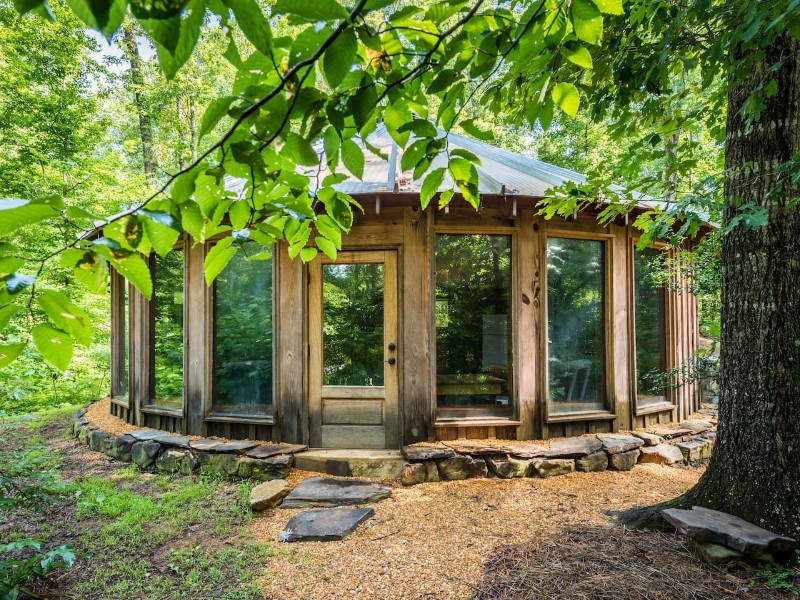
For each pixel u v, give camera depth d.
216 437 4.72
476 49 1.07
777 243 2.54
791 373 2.52
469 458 3.99
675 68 2.89
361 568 2.57
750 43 2.12
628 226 4.94
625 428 4.85
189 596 2.38
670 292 5.34
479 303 4.53
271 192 1.19
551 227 4.61
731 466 2.69
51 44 8.77
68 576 2.61
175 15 0.58
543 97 1.30
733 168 2.61
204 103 12.79
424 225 4.40
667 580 2.21
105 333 9.44
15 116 8.26
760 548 2.25
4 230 0.63
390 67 0.99
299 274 4.51
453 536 2.90
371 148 1.13
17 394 3.63
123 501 3.61
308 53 0.80
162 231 0.86
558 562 2.44
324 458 4.08
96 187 8.92
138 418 5.40
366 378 4.46
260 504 3.39
